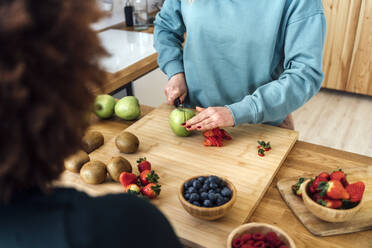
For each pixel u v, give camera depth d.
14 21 0.31
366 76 3.24
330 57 3.31
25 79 0.33
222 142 1.20
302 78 1.11
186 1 1.27
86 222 0.37
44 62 0.34
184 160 1.11
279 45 1.20
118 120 1.40
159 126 1.31
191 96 1.42
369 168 1.06
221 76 1.31
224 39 1.22
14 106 0.32
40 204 0.38
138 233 0.40
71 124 0.37
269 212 0.92
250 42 1.19
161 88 2.15
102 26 2.25
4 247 0.36
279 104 1.12
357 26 3.07
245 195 0.96
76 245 0.35
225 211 0.83
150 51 1.92
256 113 1.12
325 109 3.30
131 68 1.70
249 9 1.15
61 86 0.36
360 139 2.87
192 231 0.85
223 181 0.90
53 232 0.36
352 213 0.81
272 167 1.07
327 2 3.09
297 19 1.09
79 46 0.37
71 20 0.36
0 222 0.37
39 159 0.37
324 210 0.82
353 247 0.81
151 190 0.94
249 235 0.77
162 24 1.46
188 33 1.28
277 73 1.29
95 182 1.02
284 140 1.20
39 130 0.34
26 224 0.36
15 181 0.37
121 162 1.02
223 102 1.38
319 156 1.15
